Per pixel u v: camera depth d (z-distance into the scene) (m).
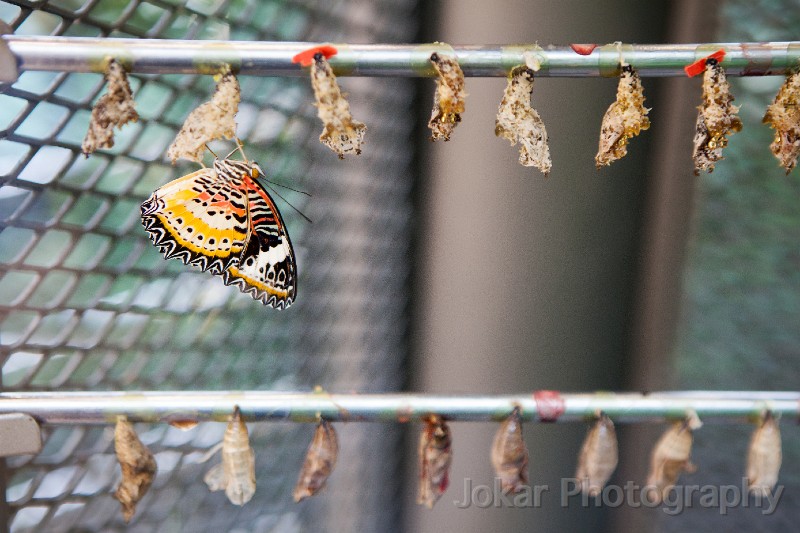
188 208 0.90
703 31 1.02
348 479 1.07
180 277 0.98
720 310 1.06
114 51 0.88
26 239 0.93
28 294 0.94
